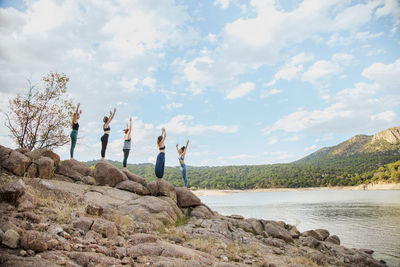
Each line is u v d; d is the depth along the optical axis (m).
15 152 9.84
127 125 13.43
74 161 12.08
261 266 6.89
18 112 17.36
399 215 38.56
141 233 6.73
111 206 9.09
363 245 19.16
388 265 12.85
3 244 3.93
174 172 174.25
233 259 6.91
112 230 5.81
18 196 5.89
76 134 12.73
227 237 9.88
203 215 12.20
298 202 78.19
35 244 4.05
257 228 12.23
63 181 10.73
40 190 7.88
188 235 8.81
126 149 13.16
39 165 10.22
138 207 9.31
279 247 10.41
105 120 12.57
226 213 50.34
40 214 5.86
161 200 10.46
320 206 61.34
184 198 12.98
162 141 13.09
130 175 13.01
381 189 145.88
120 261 4.51
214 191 189.62
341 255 11.32
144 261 4.73
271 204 73.00
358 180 171.00
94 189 10.50
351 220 35.56
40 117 17.81
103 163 12.10
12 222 4.76
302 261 8.51
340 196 103.00
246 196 135.75
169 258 5.13
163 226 8.62
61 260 3.88
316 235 13.89
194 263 5.00
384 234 23.80
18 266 3.34
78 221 5.77
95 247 4.79
